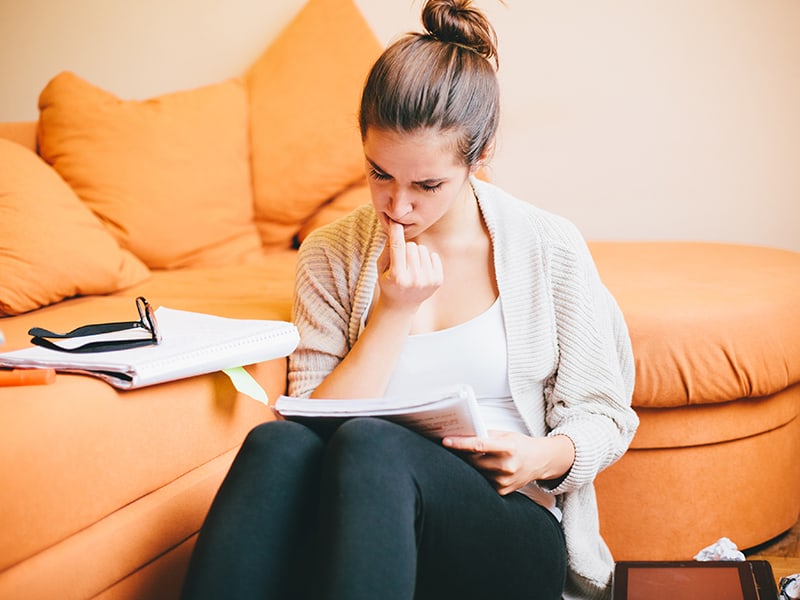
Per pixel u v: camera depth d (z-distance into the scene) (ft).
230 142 8.28
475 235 4.65
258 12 9.24
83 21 9.71
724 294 6.09
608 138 8.64
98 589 3.88
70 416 3.81
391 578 3.25
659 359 5.70
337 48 8.34
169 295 6.54
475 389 4.58
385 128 3.94
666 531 6.00
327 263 4.91
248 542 3.40
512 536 3.92
